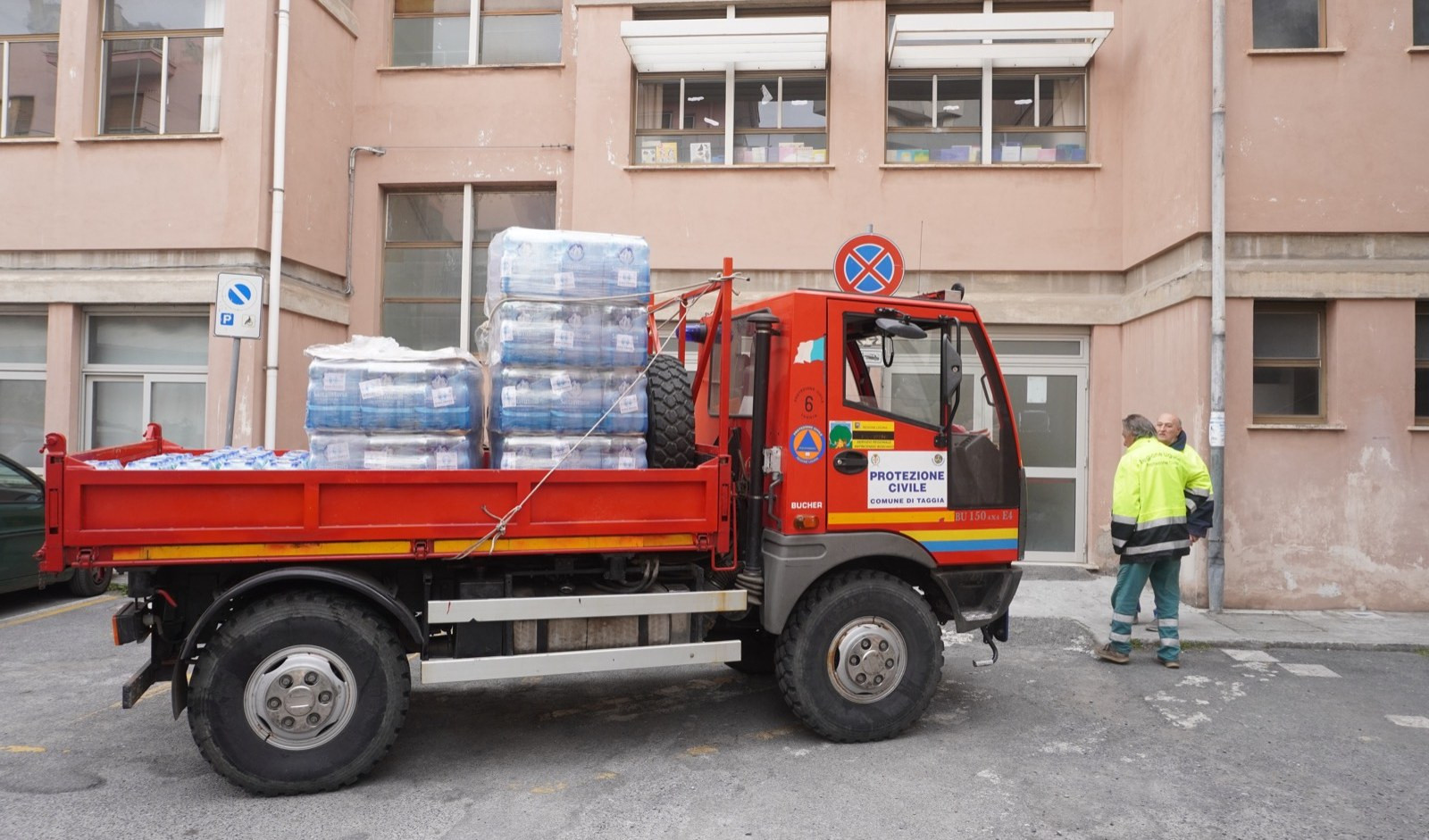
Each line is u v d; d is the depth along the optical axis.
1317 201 7.66
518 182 10.23
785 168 9.40
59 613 7.52
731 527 4.62
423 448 4.32
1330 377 7.75
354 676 3.95
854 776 4.18
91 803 3.82
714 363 5.38
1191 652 6.53
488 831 3.58
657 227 9.50
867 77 9.41
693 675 5.93
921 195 9.34
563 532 4.24
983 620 4.89
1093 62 9.32
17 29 9.45
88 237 9.06
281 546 3.93
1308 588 7.61
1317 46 7.83
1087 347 9.38
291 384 9.30
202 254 8.95
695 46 9.23
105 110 9.28
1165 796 3.96
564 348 4.39
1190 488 6.18
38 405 9.39
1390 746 4.62
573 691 5.55
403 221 10.44
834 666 4.57
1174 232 8.08
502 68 10.20
